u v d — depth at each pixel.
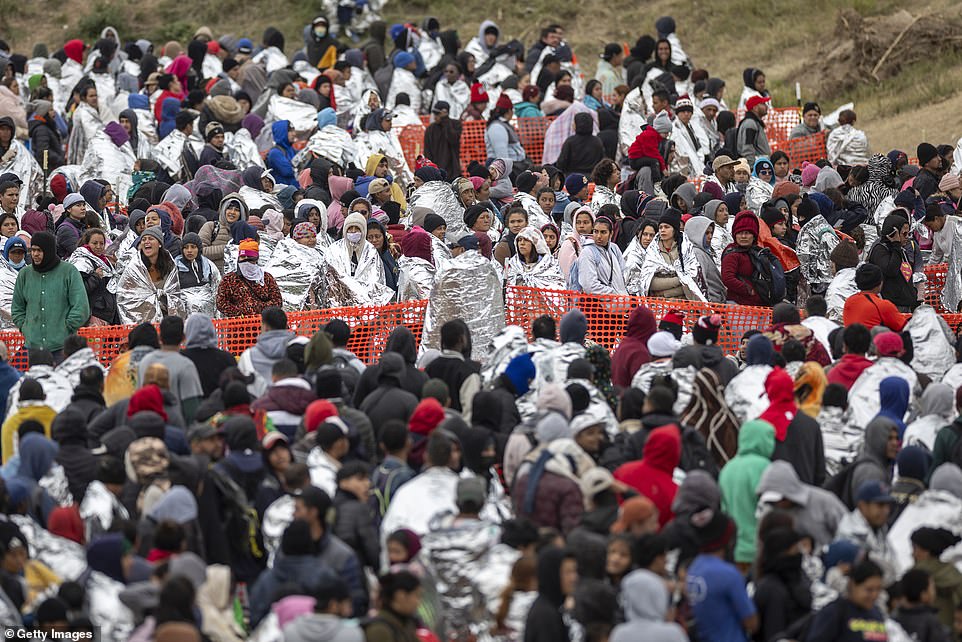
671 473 32.84
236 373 39.69
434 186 69.56
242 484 32.69
